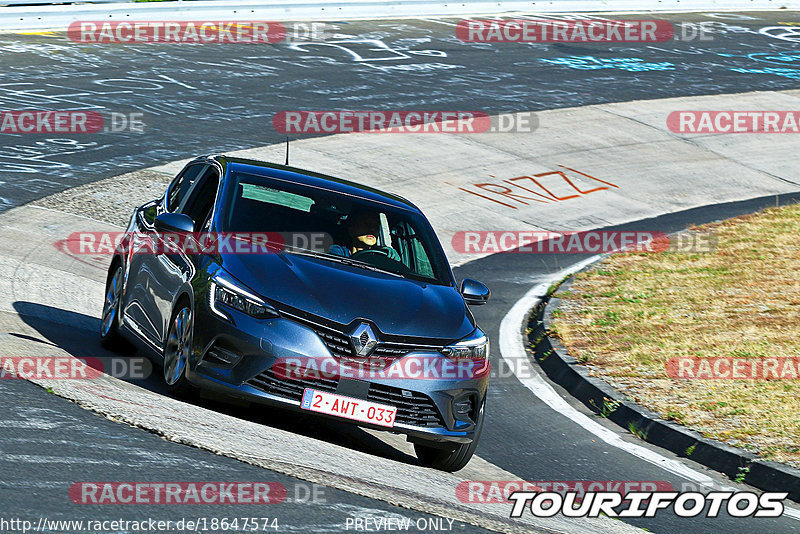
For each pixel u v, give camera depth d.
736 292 50.28
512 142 79.31
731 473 29.56
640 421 33.22
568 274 55.25
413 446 28.98
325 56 97.25
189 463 19.53
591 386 36.41
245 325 23.89
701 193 74.81
